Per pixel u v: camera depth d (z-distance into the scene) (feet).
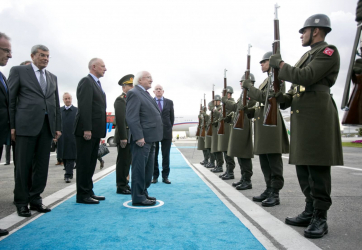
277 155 13.61
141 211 12.28
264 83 14.80
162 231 9.64
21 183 11.73
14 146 12.92
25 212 11.54
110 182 20.48
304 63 10.13
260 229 9.84
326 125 9.43
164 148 20.12
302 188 10.39
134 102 13.42
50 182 20.75
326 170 9.46
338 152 9.70
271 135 13.57
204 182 20.20
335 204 13.43
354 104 5.96
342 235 9.25
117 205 13.44
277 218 11.21
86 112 13.75
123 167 16.48
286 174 24.36
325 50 9.33
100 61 14.75
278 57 10.35
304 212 10.30
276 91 11.09
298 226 10.21
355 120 5.96
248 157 17.20
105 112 14.98
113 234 9.37
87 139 13.76
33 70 12.57
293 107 10.30
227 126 21.94
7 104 10.91
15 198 11.73
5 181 21.36
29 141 12.01
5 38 10.15
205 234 9.32
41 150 12.55
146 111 13.70
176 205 13.32
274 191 13.46
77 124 13.94
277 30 11.11
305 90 9.89
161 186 18.57
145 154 13.53
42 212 12.19
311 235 8.94
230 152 17.47
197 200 14.35
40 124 12.19
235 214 11.67
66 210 12.53
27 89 12.28
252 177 22.99
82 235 9.30
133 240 8.82
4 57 10.18
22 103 12.15
